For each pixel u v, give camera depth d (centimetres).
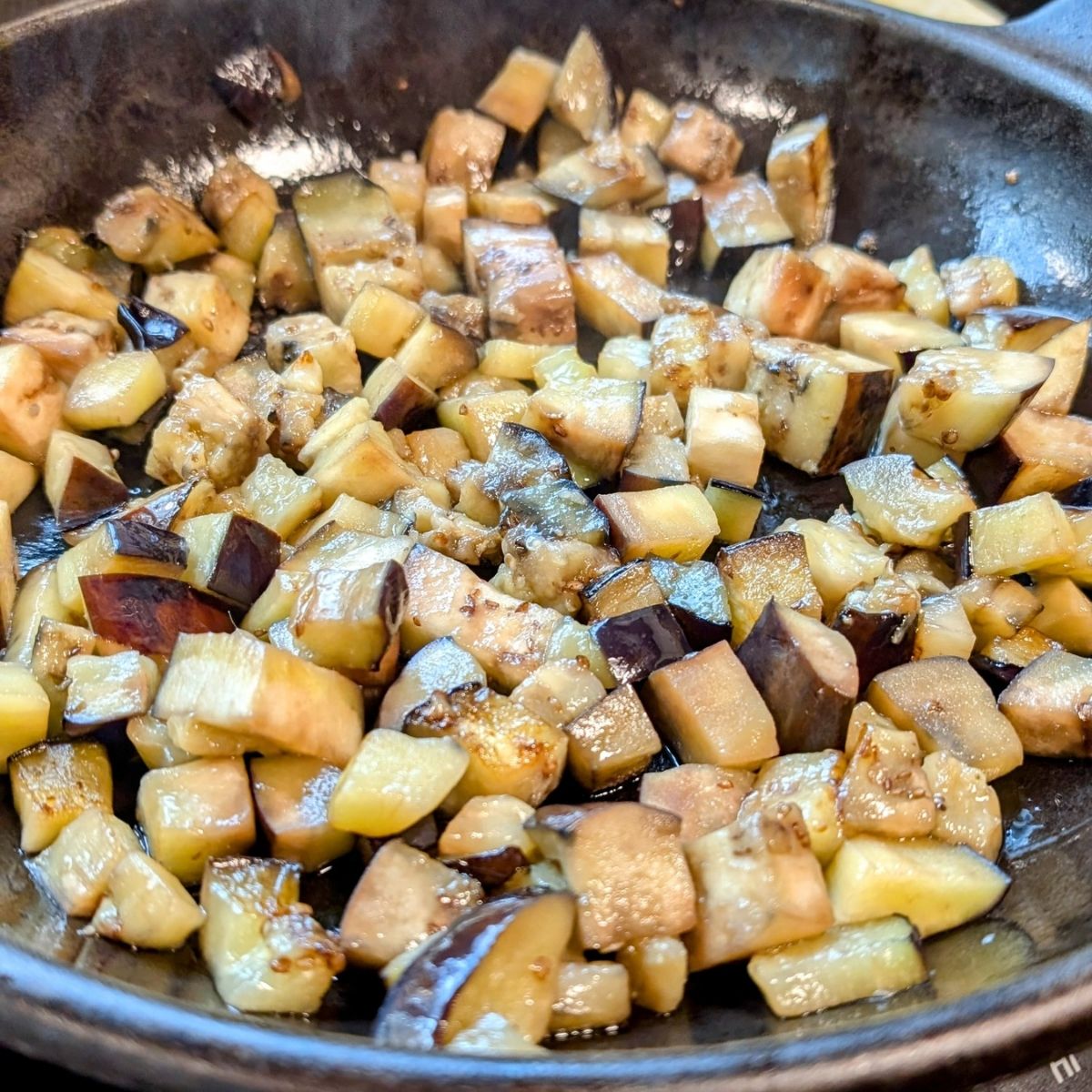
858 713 24
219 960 19
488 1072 14
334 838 21
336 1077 14
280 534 27
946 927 21
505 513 27
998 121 34
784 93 37
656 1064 14
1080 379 32
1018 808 24
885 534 29
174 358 31
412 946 19
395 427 30
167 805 21
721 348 32
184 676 22
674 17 37
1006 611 26
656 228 37
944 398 29
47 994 15
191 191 34
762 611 24
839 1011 19
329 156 36
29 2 29
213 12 32
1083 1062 20
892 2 41
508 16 36
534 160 39
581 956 19
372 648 22
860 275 35
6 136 30
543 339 33
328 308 34
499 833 21
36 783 22
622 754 22
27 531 28
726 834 20
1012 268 34
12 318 31
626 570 25
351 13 34
